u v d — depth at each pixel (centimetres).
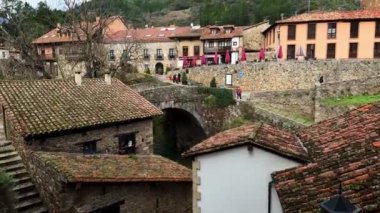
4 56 4109
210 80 3750
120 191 1267
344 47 3834
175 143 3547
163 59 5594
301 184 614
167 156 3150
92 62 2889
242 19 7325
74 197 1155
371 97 2866
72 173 1138
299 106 2941
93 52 2909
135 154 1666
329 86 2886
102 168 1277
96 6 2948
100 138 1538
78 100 1634
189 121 3306
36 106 1486
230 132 959
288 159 784
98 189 1210
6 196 993
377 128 733
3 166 1348
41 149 1359
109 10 3048
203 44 5347
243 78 3638
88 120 1484
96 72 2933
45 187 1250
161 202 1392
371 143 668
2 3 2978
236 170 827
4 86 1555
